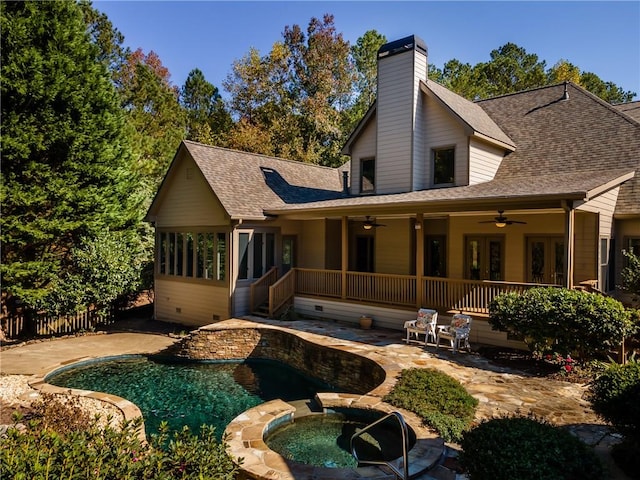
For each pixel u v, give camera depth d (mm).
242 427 6605
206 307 16078
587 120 14828
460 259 14438
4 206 14672
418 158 14906
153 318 18422
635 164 12148
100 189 16578
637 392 4984
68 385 10672
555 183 10945
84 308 15430
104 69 17766
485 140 14109
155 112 32219
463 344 10867
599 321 8344
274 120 36656
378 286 13547
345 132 38438
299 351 11688
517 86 39156
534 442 3914
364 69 40875
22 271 14586
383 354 9992
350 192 17188
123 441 3557
